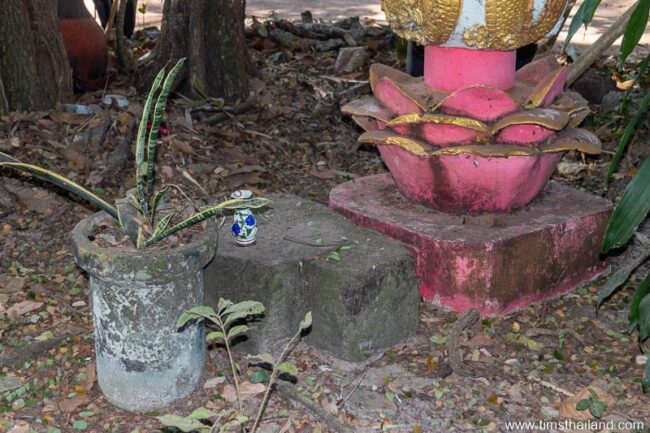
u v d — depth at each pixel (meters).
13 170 4.21
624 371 3.38
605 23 7.48
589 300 3.67
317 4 8.38
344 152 4.72
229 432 3.13
